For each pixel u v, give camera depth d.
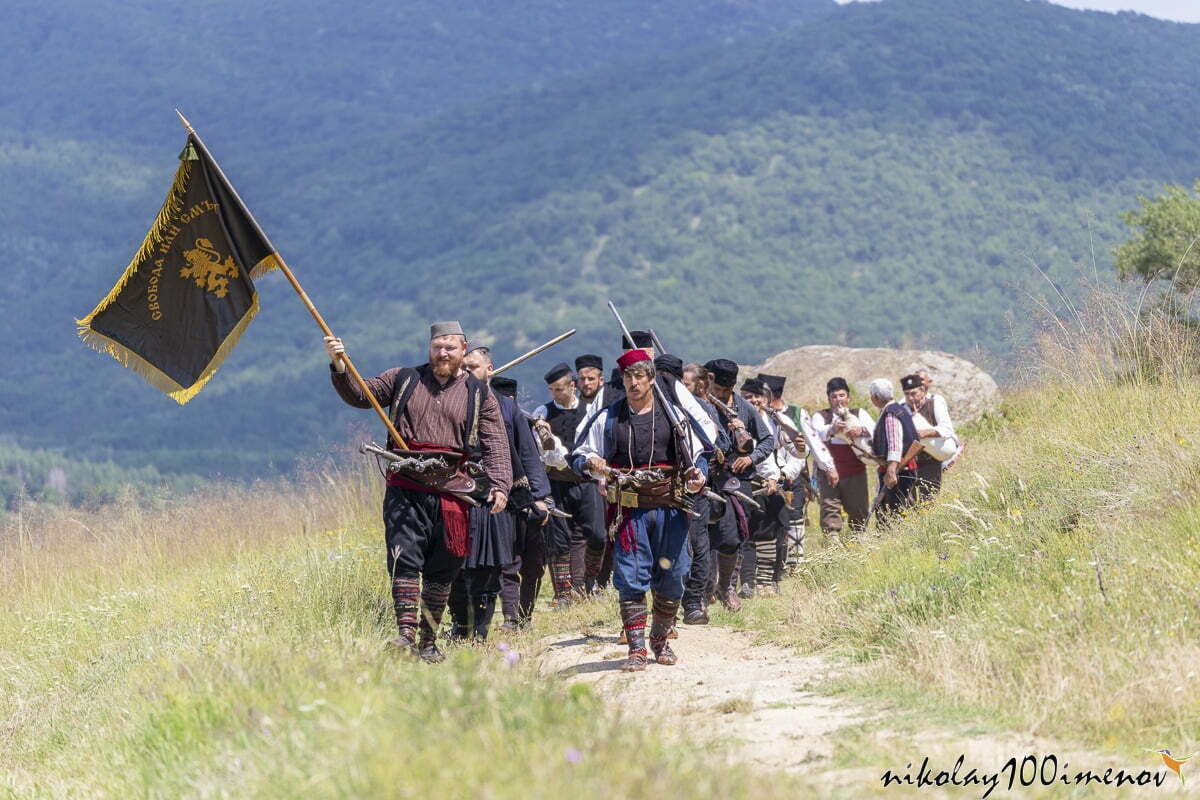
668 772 15.30
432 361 29.67
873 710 22.41
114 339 31.00
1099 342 44.88
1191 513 29.91
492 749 15.28
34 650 38.25
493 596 32.66
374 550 43.91
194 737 20.69
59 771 24.19
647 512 30.00
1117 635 23.59
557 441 40.94
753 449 39.50
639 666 29.67
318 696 19.59
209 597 38.91
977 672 23.28
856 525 50.94
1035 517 35.59
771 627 35.78
